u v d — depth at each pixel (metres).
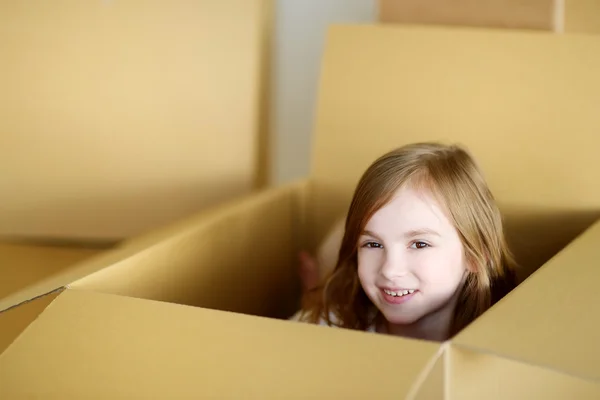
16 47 1.14
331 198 1.02
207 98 1.12
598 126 0.90
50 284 0.63
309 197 1.03
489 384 0.51
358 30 1.01
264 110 1.21
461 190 0.75
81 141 1.15
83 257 1.11
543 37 0.94
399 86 0.99
